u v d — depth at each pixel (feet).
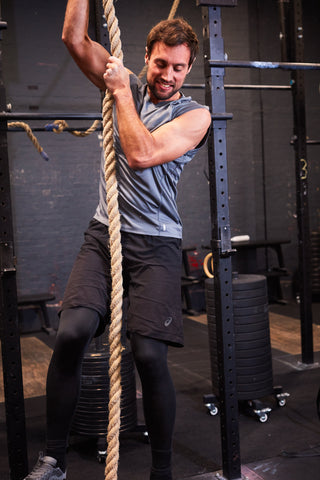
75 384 5.43
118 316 5.18
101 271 5.82
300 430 9.85
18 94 19.40
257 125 22.72
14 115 7.02
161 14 21.12
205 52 7.72
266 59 22.54
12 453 7.12
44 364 15.44
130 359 9.36
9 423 7.09
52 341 18.29
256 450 9.09
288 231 23.34
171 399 5.74
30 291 19.99
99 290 5.71
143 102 5.83
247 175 22.70
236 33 22.20
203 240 22.35
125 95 5.17
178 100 5.80
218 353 7.95
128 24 20.68
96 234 5.98
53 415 5.36
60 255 20.34
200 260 22.30
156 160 5.22
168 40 5.32
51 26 19.75
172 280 5.83
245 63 8.03
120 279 5.20
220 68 7.64
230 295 7.83
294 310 21.11
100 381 8.95
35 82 19.62
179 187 21.93
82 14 5.81
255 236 22.90
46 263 20.17
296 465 8.46
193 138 5.47
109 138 5.30
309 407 10.94
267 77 22.68
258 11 22.38
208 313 10.83
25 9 19.38
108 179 5.26
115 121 5.81
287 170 23.22
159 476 5.78
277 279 22.67
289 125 23.13
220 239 7.74
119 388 5.17
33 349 17.30
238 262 22.00
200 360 14.93
